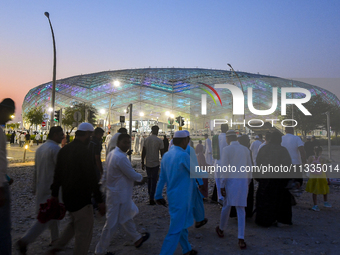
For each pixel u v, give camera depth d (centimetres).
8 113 286
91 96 7844
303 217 537
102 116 7425
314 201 591
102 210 323
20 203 655
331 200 689
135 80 8250
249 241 409
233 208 526
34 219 520
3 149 262
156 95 7644
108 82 8250
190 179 334
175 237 310
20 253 339
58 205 312
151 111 7406
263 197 481
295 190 470
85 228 311
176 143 351
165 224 492
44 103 8088
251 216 534
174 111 7231
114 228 357
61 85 8650
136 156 1920
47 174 378
